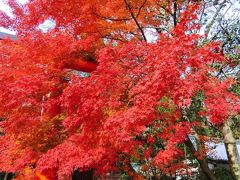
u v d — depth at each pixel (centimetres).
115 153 637
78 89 593
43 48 710
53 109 698
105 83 600
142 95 550
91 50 796
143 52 618
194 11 734
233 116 916
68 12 742
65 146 639
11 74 679
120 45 801
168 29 908
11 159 811
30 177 753
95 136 622
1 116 763
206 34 890
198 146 878
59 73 745
